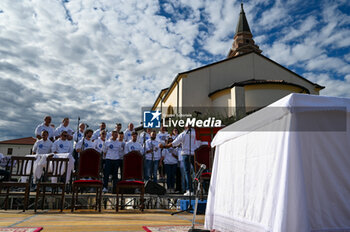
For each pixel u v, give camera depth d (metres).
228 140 3.37
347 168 2.38
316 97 2.29
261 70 21.95
